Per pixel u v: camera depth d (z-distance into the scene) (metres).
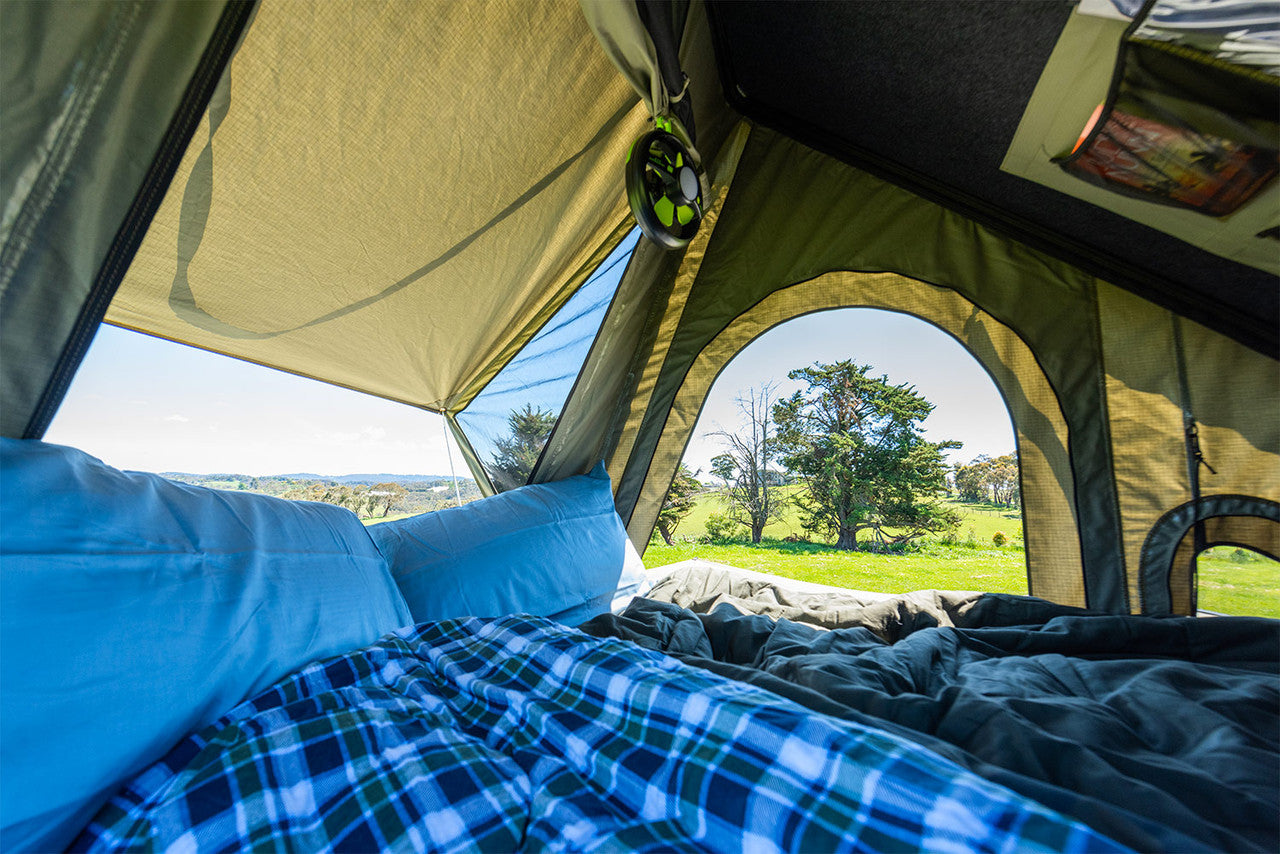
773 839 0.55
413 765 0.70
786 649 1.27
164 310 1.20
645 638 1.32
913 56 1.41
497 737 0.83
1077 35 1.07
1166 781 0.68
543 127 1.23
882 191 2.11
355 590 1.09
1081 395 1.87
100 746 0.57
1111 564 1.82
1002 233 1.93
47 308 0.65
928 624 1.54
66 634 0.58
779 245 2.27
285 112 0.89
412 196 1.16
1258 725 0.86
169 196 0.91
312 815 0.63
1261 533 1.62
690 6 1.48
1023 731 0.77
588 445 2.38
